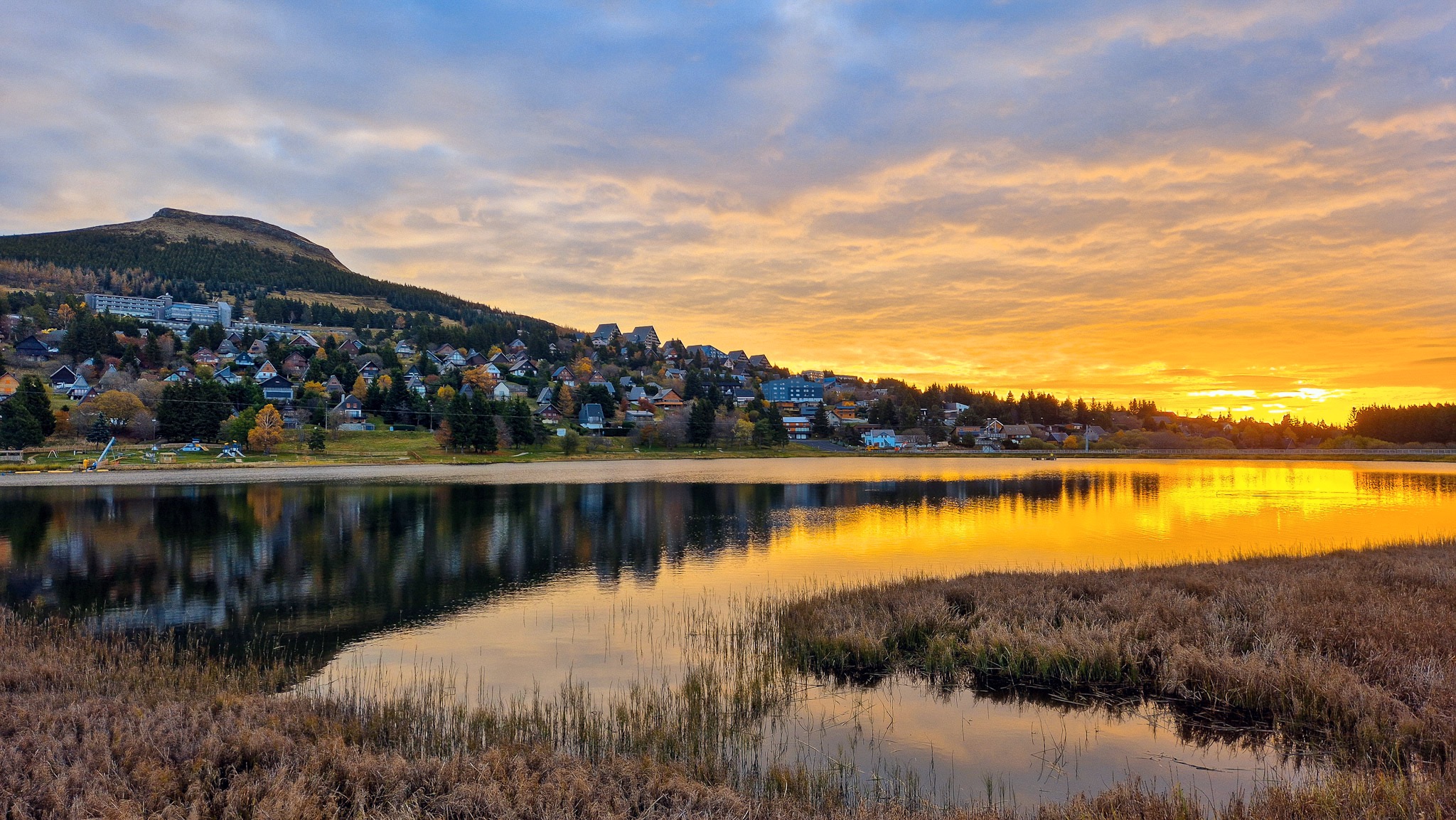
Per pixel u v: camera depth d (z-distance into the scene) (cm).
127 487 7194
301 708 1431
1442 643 1666
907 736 1492
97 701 1408
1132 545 4069
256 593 2920
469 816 1000
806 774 1242
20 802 969
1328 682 1488
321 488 7281
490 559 3678
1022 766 1359
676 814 1014
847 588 2839
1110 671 1750
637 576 3250
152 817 953
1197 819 1029
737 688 1736
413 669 1966
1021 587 2419
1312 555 3105
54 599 2831
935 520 5250
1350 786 1086
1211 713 1557
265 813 957
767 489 7650
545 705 1638
